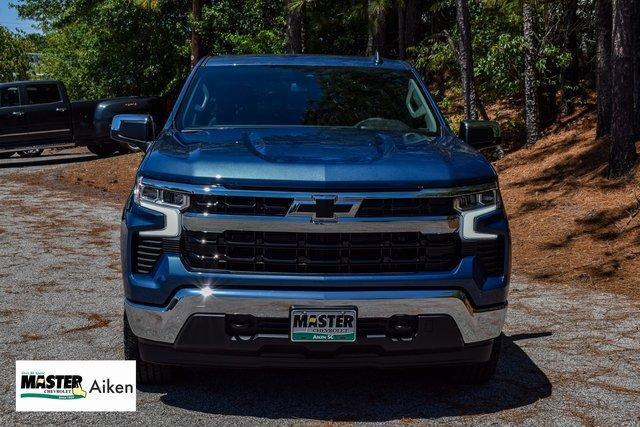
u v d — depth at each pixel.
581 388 4.50
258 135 4.45
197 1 26.28
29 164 20.19
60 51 34.94
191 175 3.81
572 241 9.27
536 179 12.43
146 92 30.41
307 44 25.23
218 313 3.74
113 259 8.05
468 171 3.97
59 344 5.07
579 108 15.86
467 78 14.55
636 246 8.65
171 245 3.82
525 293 7.14
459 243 3.88
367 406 4.12
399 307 3.76
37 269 7.48
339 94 5.14
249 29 25.73
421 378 4.62
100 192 14.30
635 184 10.68
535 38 15.52
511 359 5.05
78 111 19.73
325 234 3.74
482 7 16.72
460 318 3.84
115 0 27.94
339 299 3.70
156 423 3.82
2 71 49.53
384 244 3.78
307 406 4.10
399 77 5.43
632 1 11.02
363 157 3.96
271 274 3.73
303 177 3.74
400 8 21.02
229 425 3.81
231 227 3.74
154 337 3.88
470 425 3.88
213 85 5.17
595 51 17.09
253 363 3.83
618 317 6.23
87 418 3.87
